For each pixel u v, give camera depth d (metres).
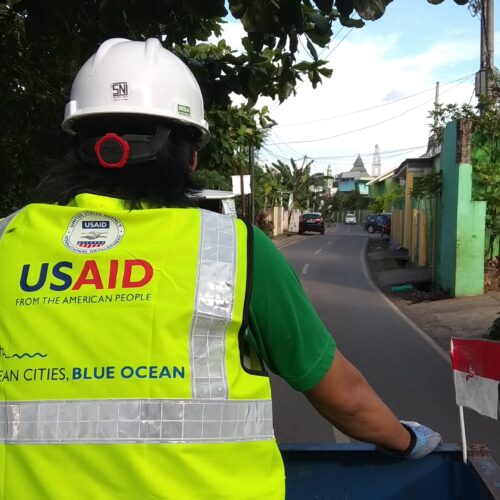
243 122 6.98
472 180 13.93
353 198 90.81
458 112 15.08
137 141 1.33
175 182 1.36
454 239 13.83
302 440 4.97
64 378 1.13
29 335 1.16
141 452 1.09
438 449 1.76
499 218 13.84
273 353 1.25
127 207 1.29
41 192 1.42
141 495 1.07
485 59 14.23
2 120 5.57
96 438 1.10
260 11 3.27
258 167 40.47
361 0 3.09
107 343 1.13
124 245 1.21
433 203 17.30
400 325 10.65
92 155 1.35
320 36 3.98
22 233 1.26
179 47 5.14
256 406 1.18
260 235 1.27
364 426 1.38
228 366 1.16
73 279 1.19
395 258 25.11
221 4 3.26
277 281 1.23
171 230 1.21
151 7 3.57
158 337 1.13
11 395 1.14
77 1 3.85
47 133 5.70
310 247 32.34
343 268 21.48
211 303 1.16
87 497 1.08
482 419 5.46
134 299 1.15
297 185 57.91
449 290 14.27
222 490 1.10
